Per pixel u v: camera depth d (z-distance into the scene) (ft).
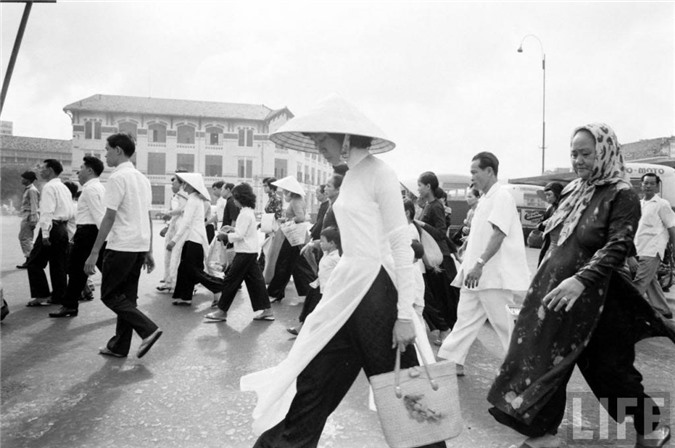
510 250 13.34
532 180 85.05
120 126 176.55
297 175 192.65
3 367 14.71
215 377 14.14
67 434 10.46
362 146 7.99
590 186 9.35
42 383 13.46
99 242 15.02
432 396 7.34
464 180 87.71
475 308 14.06
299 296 26.48
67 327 19.35
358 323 7.58
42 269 23.39
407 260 7.58
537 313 9.34
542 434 9.32
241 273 20.92
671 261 29.63
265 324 20.85
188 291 24.18
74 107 171.94
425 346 8.16
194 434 10.54
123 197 15.20
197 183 23.99
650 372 15.51
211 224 35.55
